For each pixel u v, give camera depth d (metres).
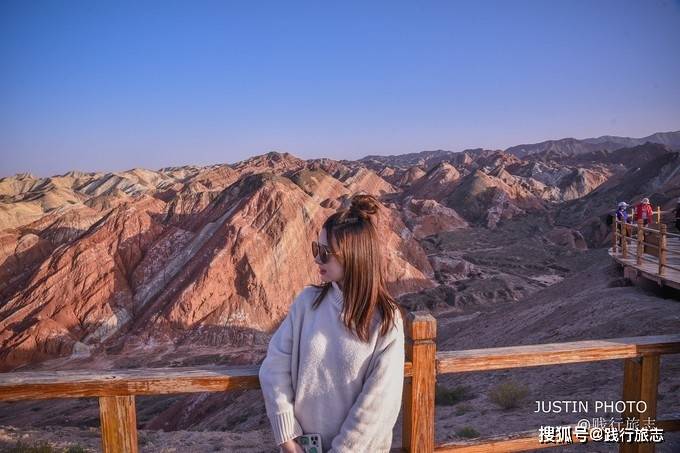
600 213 111.31
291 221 71.88
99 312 60.91
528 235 109.75
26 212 141.50
